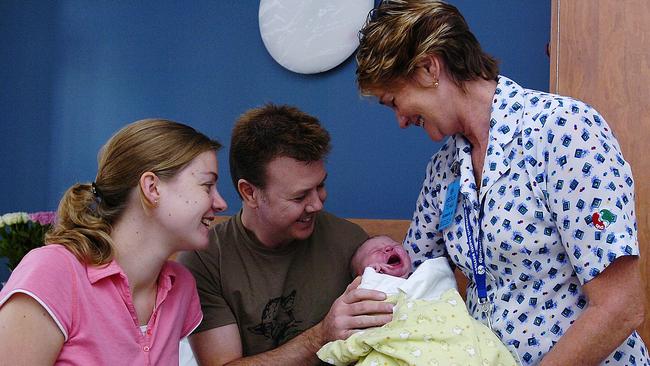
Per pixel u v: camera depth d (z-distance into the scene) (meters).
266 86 2.93
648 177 1.93
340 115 2.78
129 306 1.54
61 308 1.42
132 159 1.55
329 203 2.78
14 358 1.36
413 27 1.45
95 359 1.47
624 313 1.32
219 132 3.02
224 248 1.86
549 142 1.39
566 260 1.42
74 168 3.31
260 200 1.77
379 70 1.49
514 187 1.45
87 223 1.54
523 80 2.45
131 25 3.20
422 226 1.79
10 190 3.44
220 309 1.82
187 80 3.09
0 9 3.46
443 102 1.51
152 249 1.57
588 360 1.33
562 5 2.05
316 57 2.78
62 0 3.34
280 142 1.71
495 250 1.49
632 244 1.31
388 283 1.70
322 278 1.89
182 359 2.18
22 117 3.41
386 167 2.69
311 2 2.79
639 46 1.96
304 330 1.86
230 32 3.00
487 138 1.52
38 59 3.38
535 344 1.46
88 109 3.28
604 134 1.38
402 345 1.48
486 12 2.51
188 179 1.57
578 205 1.34
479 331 1.49
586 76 2.01
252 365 1.71
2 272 3.44
